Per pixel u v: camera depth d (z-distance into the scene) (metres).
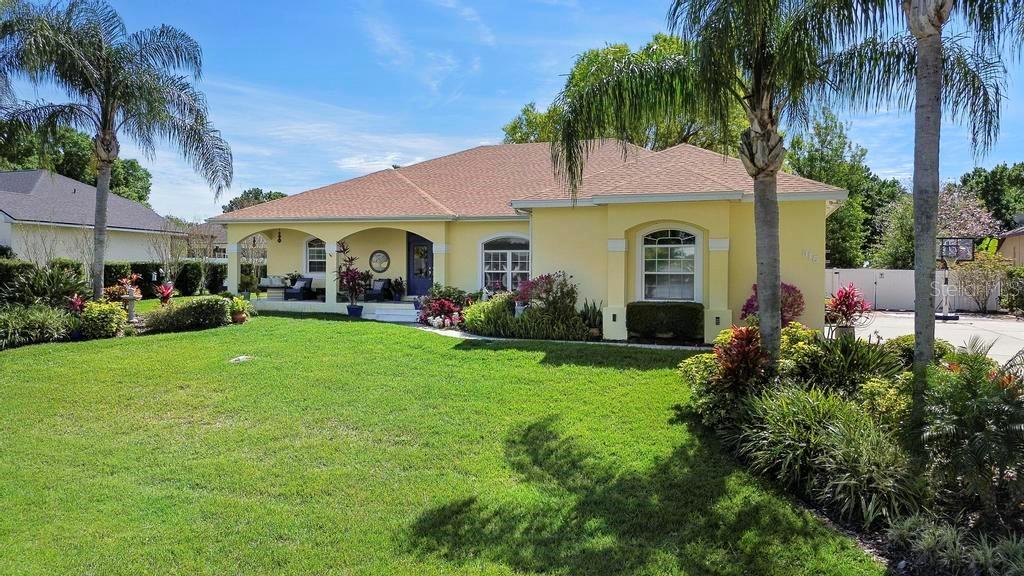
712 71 7.46
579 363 11.01
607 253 14.91
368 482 5.95
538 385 9.56
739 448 6.45
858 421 5.83
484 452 6.76
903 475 5.02
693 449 6.66
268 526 5.00
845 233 34.06
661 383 9.49
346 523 5.04
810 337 8.93
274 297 22.42
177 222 31.36
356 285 19.66
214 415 8.30
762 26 7.50
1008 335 16.94
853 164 34.28
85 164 39.72
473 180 22.28
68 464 6.54
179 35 16.39
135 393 9.36
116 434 7.55
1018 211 45.06
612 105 9.21
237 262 21.59
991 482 4.56
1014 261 32.28
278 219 20.75
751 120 8.16
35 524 5.08
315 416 8.17
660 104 9.07
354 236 22.28
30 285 15.69
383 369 10.80
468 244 19.75
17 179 28.72
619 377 9.93
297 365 11.15
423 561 4.42
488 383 9.74
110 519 5.17
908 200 33.72
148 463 6.54
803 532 4.76
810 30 7.57
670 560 4.37
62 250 26.50
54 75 14.96
